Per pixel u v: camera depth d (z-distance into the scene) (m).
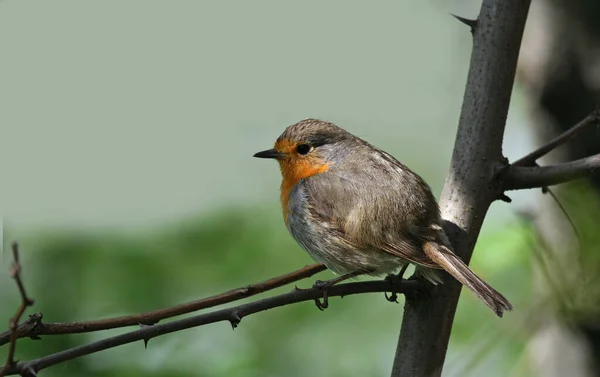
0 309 13.07
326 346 14.40
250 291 7.51
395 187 9.38
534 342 11.41
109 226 14.40
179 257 14.49
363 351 14.56
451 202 8.20
